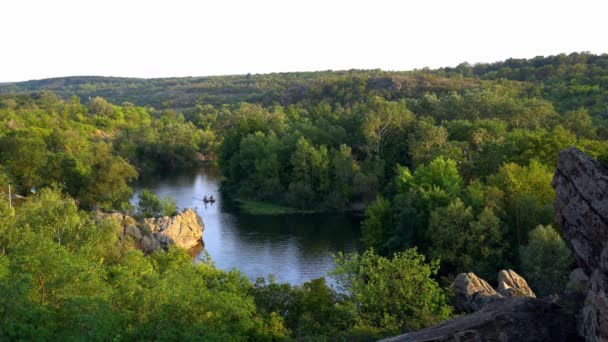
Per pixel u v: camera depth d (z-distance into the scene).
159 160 157.38
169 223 72.88
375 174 98.56
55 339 21.80
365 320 32.56
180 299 24.95
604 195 18.78
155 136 164.62
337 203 98.44
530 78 179.00
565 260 47.62
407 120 105.19
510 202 60.41
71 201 52.59
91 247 43.47
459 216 57.59
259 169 108.56
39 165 89.12
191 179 135.38
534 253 49.47
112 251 47.03
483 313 22.47
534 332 20.12
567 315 21.03
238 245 74.69
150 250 68.81
